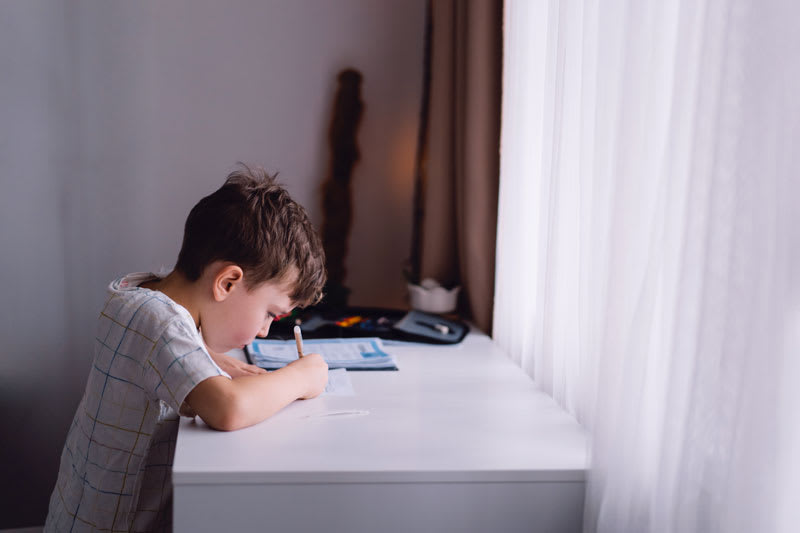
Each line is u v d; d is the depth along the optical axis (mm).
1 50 1849
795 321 644
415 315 1711
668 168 782
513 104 1434
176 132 1959
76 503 994
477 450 928
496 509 877
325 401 1109
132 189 1958
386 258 2090
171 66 1937
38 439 1993
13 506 1998
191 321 980
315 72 1998
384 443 938
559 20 1112
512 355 1438
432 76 1848
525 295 1389
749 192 661
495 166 1670
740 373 674
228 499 832
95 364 988
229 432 948
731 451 682
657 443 824
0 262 1912
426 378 1270
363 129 2033
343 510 851
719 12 704
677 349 755
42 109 1888
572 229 1107
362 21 2002
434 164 1848
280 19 1968
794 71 633
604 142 920
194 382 922
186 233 1050
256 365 1275
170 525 1138
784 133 639
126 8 1897
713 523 716
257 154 2000
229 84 1966
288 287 1062
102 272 1972
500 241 1530
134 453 968
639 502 831
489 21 1633
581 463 893
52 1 1860
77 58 1890
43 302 1950
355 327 1599
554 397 1159
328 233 2016
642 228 847
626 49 835
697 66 757
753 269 660
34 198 1911
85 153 1924
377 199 2064
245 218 1012
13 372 1955
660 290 820
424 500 864
